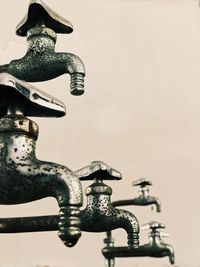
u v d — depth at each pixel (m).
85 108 1.58
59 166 0.77
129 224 1.06
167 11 1.57
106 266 1.40
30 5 0.89
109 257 1.40
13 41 1.51
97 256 1.52
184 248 1.51
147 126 1.58
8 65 0.93
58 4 1.55
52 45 0.92
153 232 1.38
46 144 1.56
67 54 0.89
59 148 1.57
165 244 1.37
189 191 1.54
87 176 1.05
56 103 0.82
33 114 0.84
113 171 1.08
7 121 0.77
